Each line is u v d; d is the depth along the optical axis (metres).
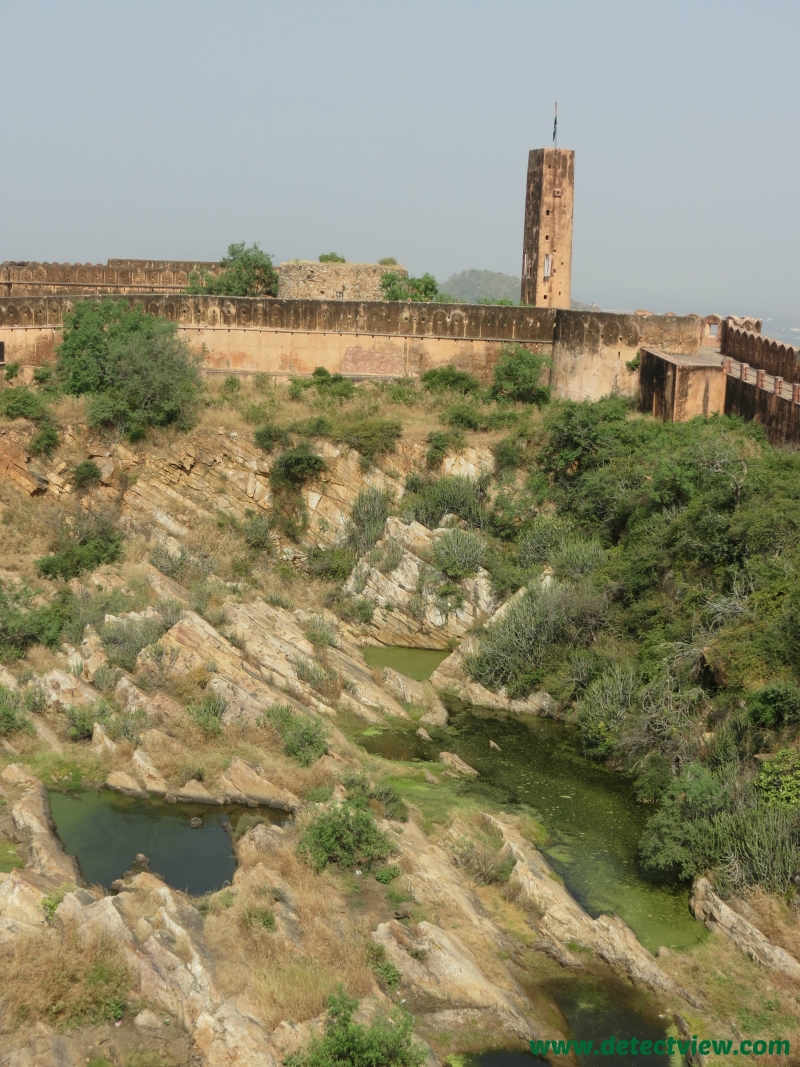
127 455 36.50
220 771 22.61
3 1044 14.25
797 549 24.84
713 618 25.09
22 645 26.84
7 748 22.86
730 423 33.94
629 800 23.50
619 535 32.59
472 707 28.39
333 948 16.77
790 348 34.06
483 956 17.28
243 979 15.76
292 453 35.84
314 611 32.28
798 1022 16.19
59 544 33.34
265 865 19.02
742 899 18.52
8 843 19.67
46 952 15.66
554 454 35.25
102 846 20.06
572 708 27.50
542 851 21.23
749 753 21.16
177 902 17.41
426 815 22.03
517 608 29.61
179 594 30.56
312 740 23.91
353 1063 14.18
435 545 33.00
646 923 18.81
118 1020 14.99
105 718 23.88
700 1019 16.38
